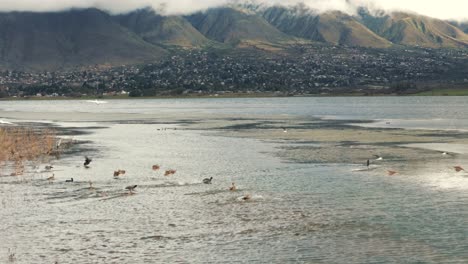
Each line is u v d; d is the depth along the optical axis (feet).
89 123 464.24
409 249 110.01
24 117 569.64
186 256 107.24
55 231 122.83
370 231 121.70
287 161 222.69
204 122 460.96
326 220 130.41
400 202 147.02
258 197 154.81
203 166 212.84
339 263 103.35
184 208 142.82
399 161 217.36
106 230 123.54
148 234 120.57
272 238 117.60
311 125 413.39
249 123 442.50
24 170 203.51
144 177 188.75
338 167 205.36
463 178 178.70
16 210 140.97
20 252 109.19
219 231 122.62
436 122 422.41
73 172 199.93
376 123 423.23
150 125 433.48
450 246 111.24
